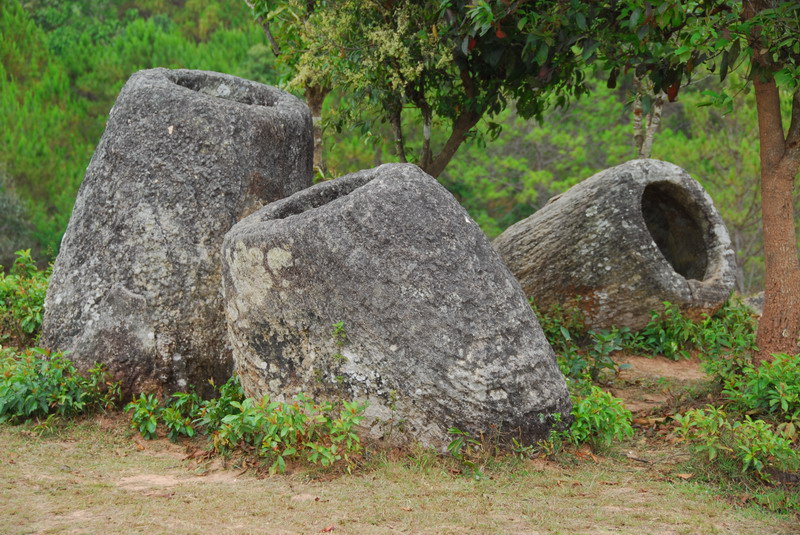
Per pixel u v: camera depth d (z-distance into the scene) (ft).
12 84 111.96
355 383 19.63
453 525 15.89
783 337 24.57
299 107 26.58
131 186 23.97
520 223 37.50
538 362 20.16
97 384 23.41
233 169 24.03
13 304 29.96
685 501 17.72
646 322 35.06
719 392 25.55
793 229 24.67
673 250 39.24
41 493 17.30
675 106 102.89
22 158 103.35
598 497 17.81
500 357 19.61
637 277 34.09
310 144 27.14
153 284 23.54
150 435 22.25
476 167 86.89
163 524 15.58
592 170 85.51
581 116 87.04
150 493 17.54
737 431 19.81
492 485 18.20
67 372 23.61
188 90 24.85
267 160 24.67
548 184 84.23
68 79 115.75
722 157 75.31
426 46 32.96
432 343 19.33
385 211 19.74
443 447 19.49
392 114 38.60
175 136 23.99
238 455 20.25
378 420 19.60
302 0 37.76
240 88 27.09
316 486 18.06
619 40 27.58
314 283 19.63
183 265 23.57
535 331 20.52
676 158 75.41
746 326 35.35
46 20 131.64
